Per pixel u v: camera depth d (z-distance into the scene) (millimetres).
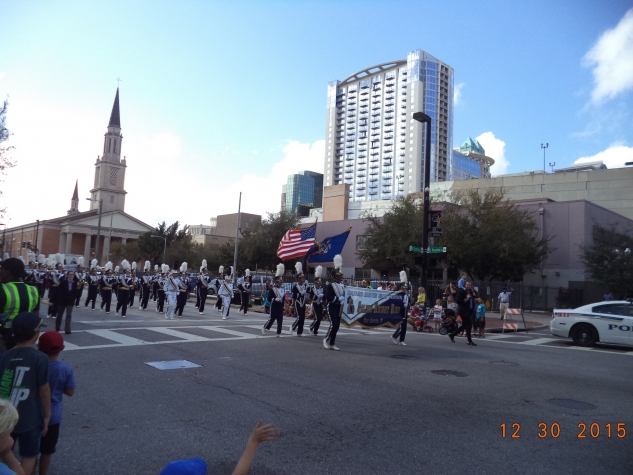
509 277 37438
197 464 2533
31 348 4082
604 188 57531
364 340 15109
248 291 23891
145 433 5930
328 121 191625
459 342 15906
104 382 8328
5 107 23438
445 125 169000
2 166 23609
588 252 35625
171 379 8680
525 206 41219
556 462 5305
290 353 11781
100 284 23156
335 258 15234
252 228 57219
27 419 3877
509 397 8070
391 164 171125
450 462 5207
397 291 14859
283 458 5234
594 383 9438
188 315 21672
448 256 35125
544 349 14711
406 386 8641
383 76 177625
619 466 5250
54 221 89062
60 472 4801
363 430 6188
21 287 5695
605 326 15398
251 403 7301
